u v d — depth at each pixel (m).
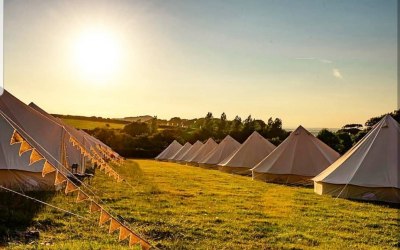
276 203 14.59
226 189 18.55
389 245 9.20
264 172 23.12
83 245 7.80
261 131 60.72
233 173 29.64
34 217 9.91
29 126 14.97
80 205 11.82
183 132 73.38
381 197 15.73
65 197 13.04
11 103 15.14
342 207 14.05
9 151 13.91
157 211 11.88
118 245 8.04
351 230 10.55
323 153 23.23
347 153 18.06
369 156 16.78
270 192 17.91
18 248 7.45
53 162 14.47
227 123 72.19
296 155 23.14
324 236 9.82
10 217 9.75
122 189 16.64
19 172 13.91
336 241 9.34
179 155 49.66
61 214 10.50
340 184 16.50
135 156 62.78
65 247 7.62
